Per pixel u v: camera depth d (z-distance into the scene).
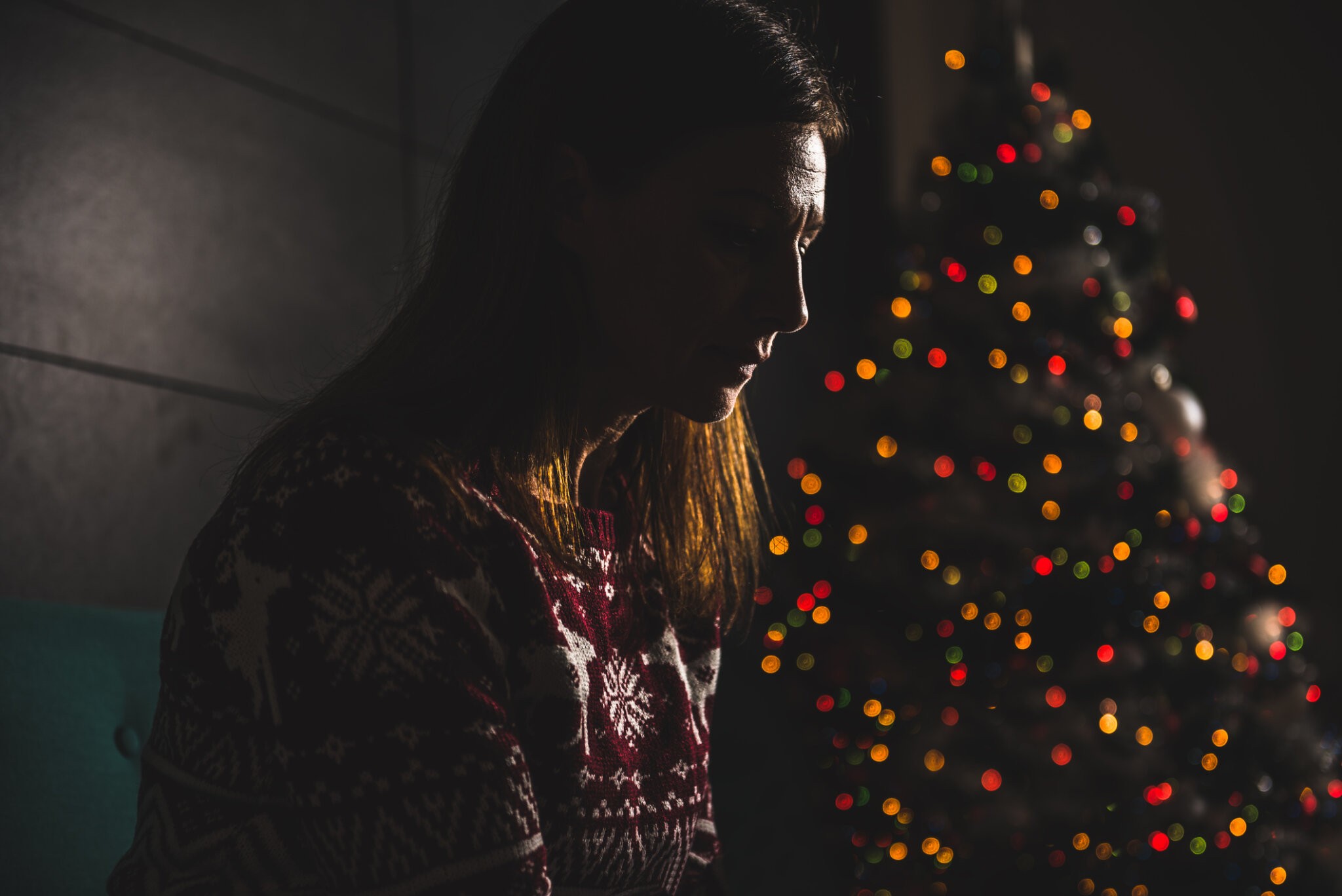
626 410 1.12
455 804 0.90
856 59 5.20
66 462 2.14
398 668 0.92
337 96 2.88
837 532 3.60
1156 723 3.45
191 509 2.37
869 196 5.18
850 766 3.45
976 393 3.57
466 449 1.03
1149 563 3.49
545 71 1.06
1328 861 3.55
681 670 1.18
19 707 1.35
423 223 1.19
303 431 0.99
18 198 2.12
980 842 3.31
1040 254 3.74
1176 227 6.74
